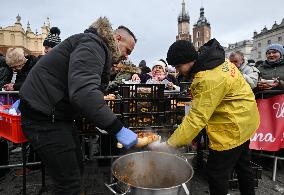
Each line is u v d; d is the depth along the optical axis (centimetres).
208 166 233
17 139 246
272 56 436
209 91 201
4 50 4422
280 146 346
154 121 280
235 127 215
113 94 318
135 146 209
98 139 361
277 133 347
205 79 201
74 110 178
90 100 149
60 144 172
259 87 375
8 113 255
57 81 168
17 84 375
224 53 217
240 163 249
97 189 309
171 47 216
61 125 174
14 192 307
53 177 177
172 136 214
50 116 170
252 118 223
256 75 402
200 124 204
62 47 171
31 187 320
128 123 273
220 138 221
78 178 181
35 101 168
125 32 206
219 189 229
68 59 169
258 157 425
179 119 289
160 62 492
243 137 221
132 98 271
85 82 150
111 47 181
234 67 222
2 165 342
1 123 272
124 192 169
